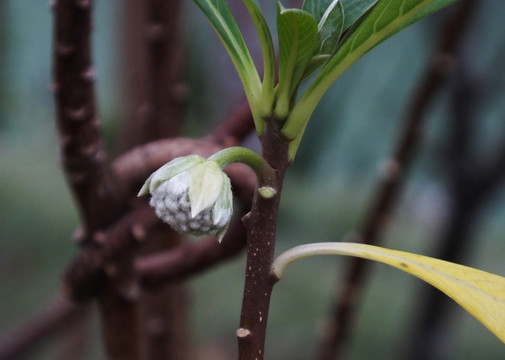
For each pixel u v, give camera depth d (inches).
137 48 25.9
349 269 26.2
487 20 42.6
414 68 53.6
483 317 14.4
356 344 72.0
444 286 14.6
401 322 76.4
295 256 14.3
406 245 96.0
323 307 77.4
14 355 29.9
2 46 44.2
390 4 14.3
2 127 106.1
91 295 18.0
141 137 22.3
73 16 16.0
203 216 13.8
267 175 14.1
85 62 16.3
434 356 41.9
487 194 37.5
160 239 21.3
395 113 56.3
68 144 16.8
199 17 63.3
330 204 108.1
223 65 57.5
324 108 66.0
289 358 68.3
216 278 81.0
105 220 17.5
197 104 74.4
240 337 14.3
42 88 91.1
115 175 17.4
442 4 14.6
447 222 38.8
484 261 94.0
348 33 15.0
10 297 69.2
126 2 27.7
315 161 99.3
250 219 14.2
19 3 68.7
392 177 25.0
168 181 13.8
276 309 76.8
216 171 13.9
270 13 36.3
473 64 36.8
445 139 37.7
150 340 22.6
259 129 14.4
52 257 77.5
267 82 14.2
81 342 39.3
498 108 43.9
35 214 83.7
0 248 77.1
